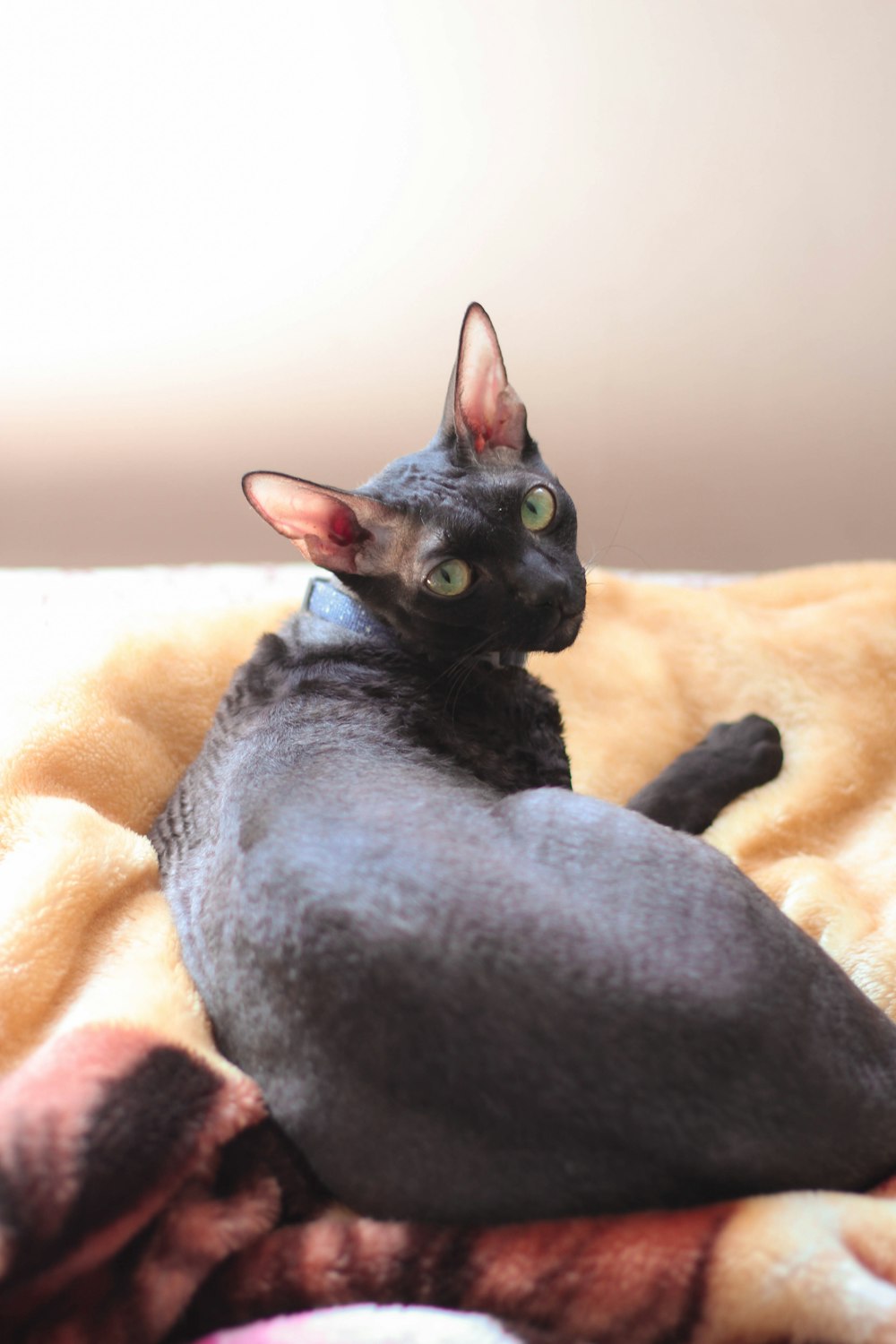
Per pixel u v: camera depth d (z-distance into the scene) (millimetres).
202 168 964
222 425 1038
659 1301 511
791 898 693
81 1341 512
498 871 552
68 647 755
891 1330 492
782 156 983
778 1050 525
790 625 830
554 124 973
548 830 574
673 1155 521
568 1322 514
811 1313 501
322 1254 537
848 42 954
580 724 798
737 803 757
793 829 742
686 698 816
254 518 1063
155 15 923
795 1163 530
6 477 1046
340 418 1041
